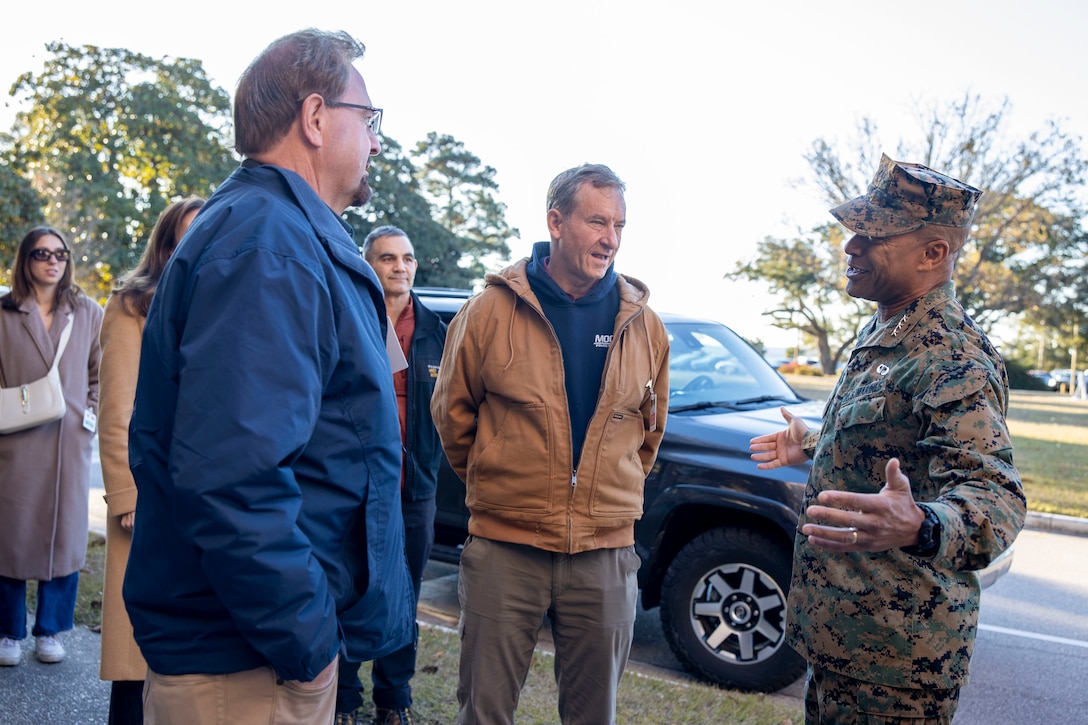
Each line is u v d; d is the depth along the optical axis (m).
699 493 4.37
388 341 2.31
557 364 2.73
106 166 33.59
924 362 2.02
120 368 3.07
